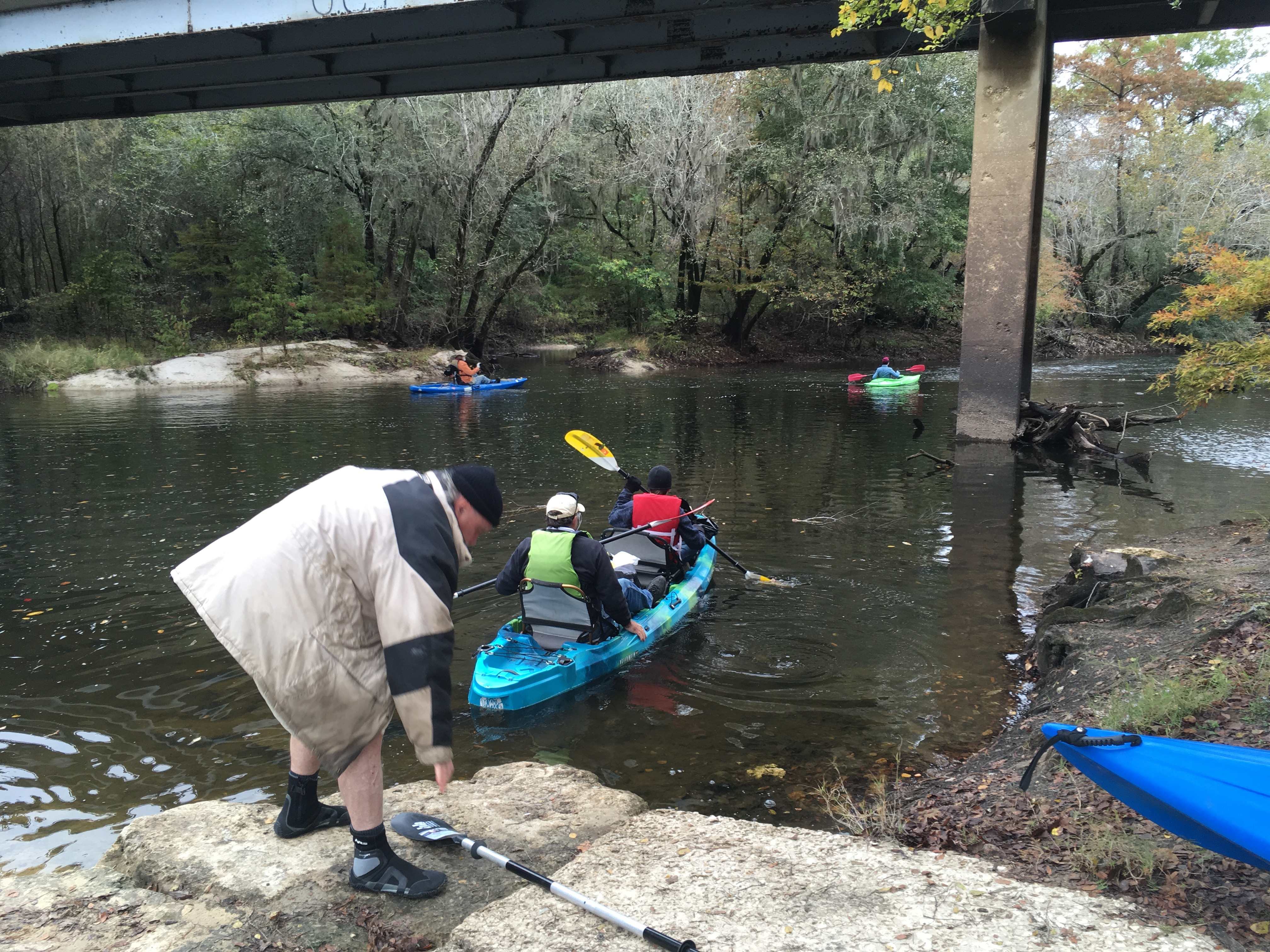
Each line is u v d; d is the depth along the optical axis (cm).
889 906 250
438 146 2719
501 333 3978
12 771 411
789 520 920
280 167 2934
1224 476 1135
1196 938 228
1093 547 743
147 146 2917
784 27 1455
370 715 246
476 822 312
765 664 543
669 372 2934
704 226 2983
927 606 645
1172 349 3428
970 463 1253
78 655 554
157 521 908
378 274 3159
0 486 1095
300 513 235
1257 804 243
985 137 1356
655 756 429
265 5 1435
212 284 3116
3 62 1706
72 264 3180
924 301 3288
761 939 236
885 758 421
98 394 2292
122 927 248
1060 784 340
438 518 240
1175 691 375
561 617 534
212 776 407
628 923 239
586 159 2850
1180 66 3173
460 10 1466
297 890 264
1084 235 3262
